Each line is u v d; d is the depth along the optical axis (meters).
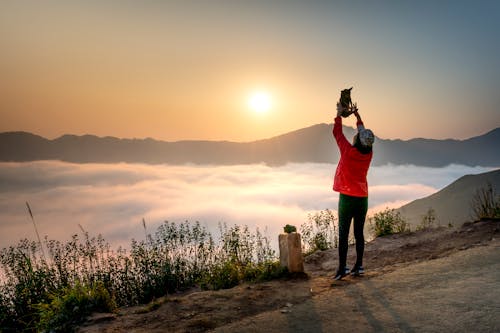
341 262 5.02
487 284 3.80
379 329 3.06
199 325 3.71
